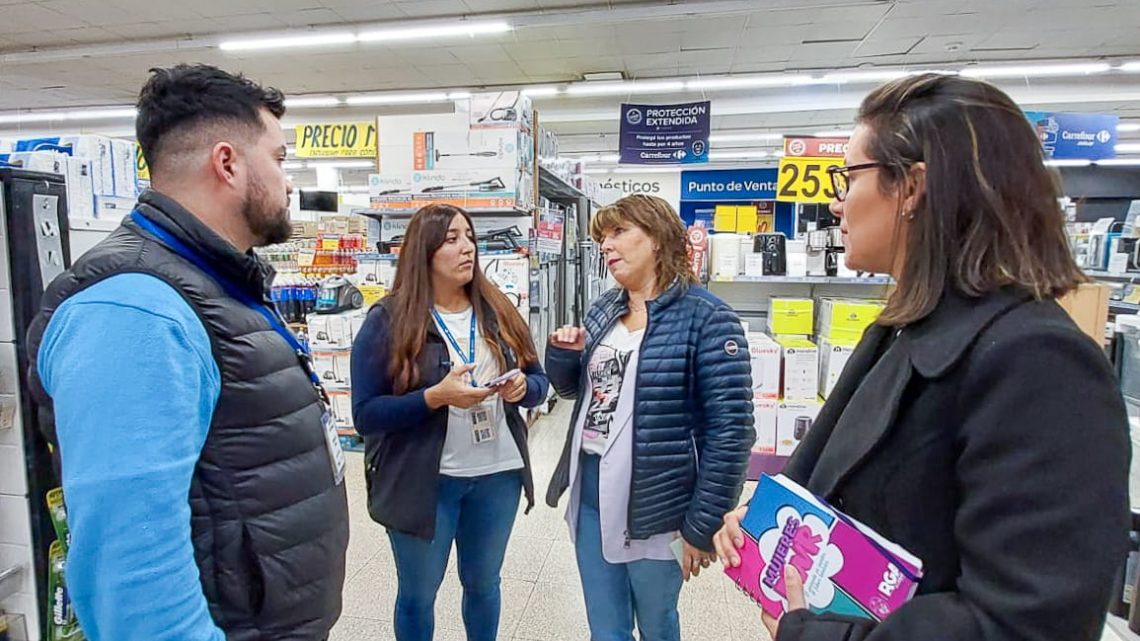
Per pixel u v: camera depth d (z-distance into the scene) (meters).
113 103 11.94
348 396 4.50
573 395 1.81
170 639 0.73
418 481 1.65
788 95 10.73
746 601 2.58
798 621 0.70
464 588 1.87
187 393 0.79
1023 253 0.63
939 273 0.66
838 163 4.16
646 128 9.33
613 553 1.52
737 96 10.89
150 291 0.80
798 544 0.77
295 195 7.47
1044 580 0.53
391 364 1.71
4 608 1.41
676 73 9.62
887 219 0.73
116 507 0.71
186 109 0.92
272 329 1.00
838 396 0.89
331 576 1.05
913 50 8.48
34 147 1.71
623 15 7.20
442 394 1.61
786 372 3.81
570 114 11.61
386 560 2.88
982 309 0.63
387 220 5.01
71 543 0.73
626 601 1.59
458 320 1.83
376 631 2.34
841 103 10.63
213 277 0.91
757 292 4.57
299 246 6.04
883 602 0.67
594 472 1.58
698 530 1.44
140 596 0.71
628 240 1.54
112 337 0.75
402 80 10.20
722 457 1.44
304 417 1.00
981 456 0.58
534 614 2.47
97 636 0.75
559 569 2.82
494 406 1.80
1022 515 0.55
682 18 7.42
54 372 0.76
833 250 3.96
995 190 0.64
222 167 0.94
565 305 6.62
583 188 7.46
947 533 0.65
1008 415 0.57
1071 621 0.52
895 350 0.72
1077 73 9.27
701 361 1.48
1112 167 13.57
